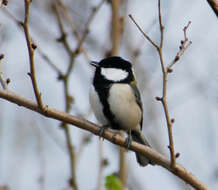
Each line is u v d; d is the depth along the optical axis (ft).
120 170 34.27
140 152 26.58
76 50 34.88
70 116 26.07
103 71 35.65
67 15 36.83
